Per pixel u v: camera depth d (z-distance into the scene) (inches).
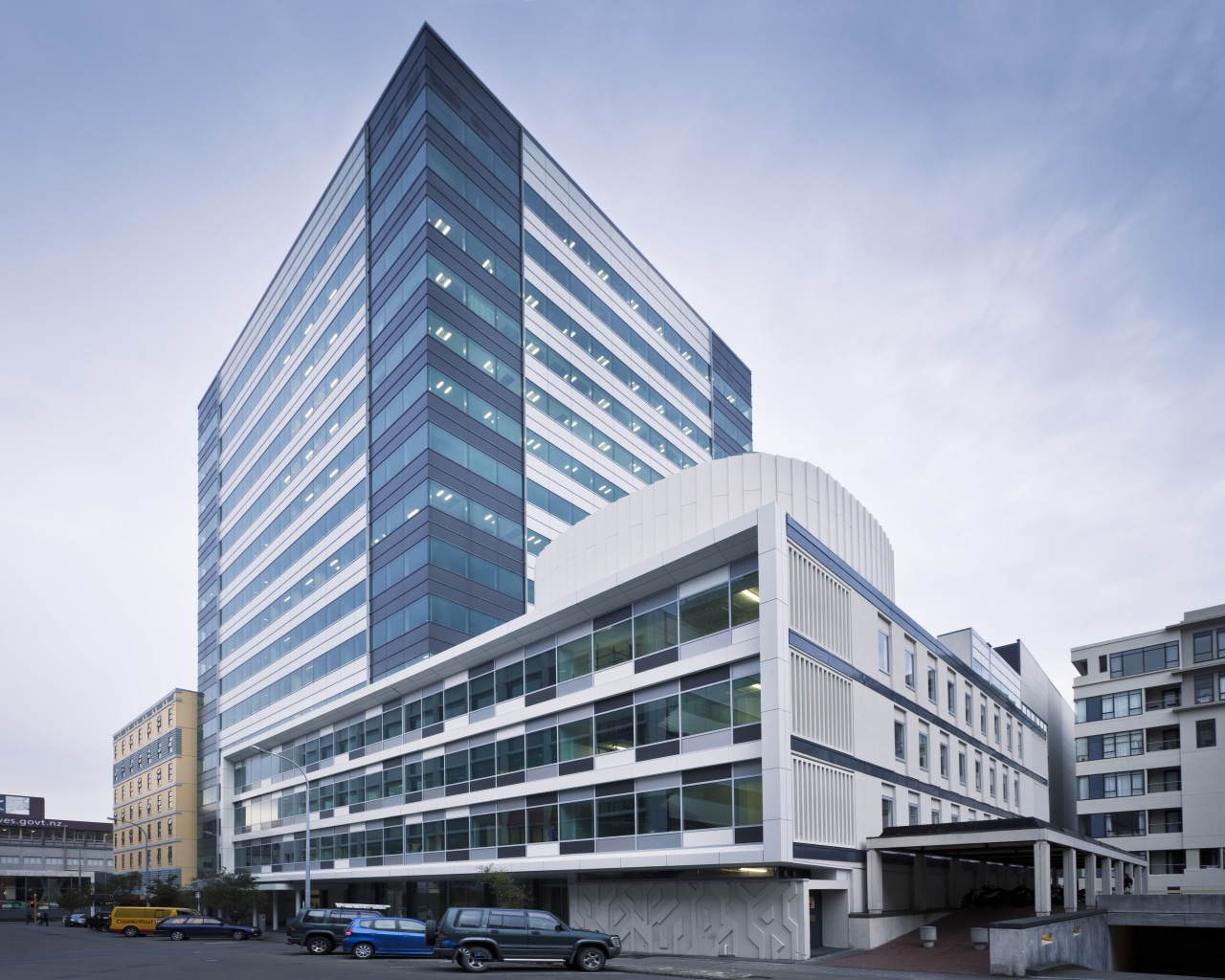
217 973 949.8
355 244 2625.5
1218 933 1569.9
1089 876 1550.2
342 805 2343.8
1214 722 2635.3
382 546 2290.8
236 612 3265.3
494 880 1497.3
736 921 1245.7
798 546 1272.1
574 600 1513.3
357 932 1307.8
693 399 3257.9
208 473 3777.1
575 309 2709.2
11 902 5246.1
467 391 2271.2
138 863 3941.9
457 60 2448.3
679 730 1321.4
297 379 2925.7
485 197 2445.9
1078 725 2965.1
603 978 933.2
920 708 1653.5
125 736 4375.0
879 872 1326.3
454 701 1900.8
